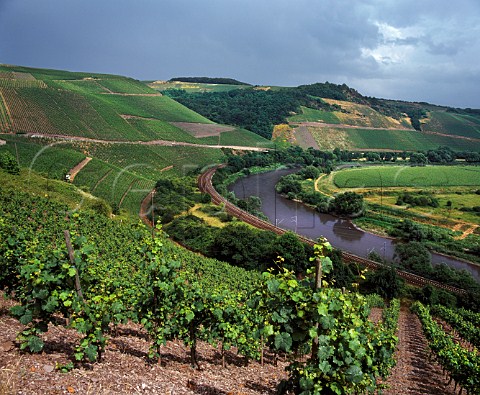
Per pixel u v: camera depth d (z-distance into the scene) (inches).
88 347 367.2
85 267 434.0
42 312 381.1
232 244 2390.5
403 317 2022.6
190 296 516.7
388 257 3036.4
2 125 4559.5
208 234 2647.6
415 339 1496.1
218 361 616.7
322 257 323.9
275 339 320.8
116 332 589.3
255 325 676.7
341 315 333.7
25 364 328.2
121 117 6422.2
